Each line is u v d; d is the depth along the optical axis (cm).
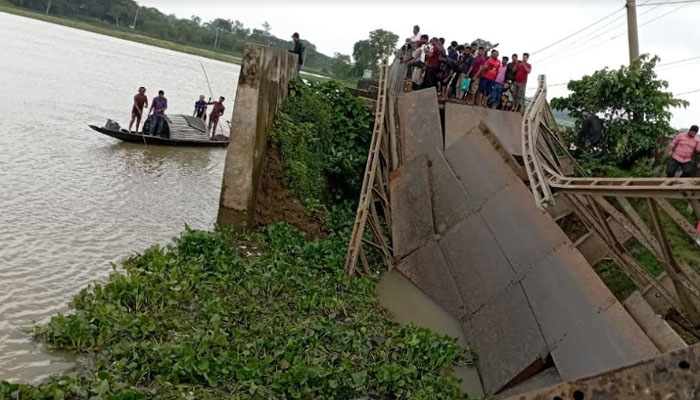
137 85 4006
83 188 1483
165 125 2270
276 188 1362
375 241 1356
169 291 923
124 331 797
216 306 896
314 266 1166
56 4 11225
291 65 1488
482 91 1708
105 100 3047
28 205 1270
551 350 872
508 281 1024
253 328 869
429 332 965
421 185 1320
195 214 1484
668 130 1568
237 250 1176
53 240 1114
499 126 1567
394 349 911
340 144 1561
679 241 1196
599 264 1195
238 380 729
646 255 1179
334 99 1598
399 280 1222
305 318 957
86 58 5016
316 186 1434
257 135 1302
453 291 1130
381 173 1445
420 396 770
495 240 1104
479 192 1204
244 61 1280
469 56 1714
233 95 4956
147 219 1359
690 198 636
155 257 1040
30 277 948
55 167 1614
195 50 11062
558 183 877
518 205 1109
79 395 638
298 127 1427
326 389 753
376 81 1956
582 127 1636
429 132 1434
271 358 781
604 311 845
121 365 712
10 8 9862
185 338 798
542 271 975
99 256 1088
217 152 2388
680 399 288
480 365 949
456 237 1189
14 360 719
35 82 3067
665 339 780
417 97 1500
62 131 2095
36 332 782
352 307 1045
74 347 764
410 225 1284
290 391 723
